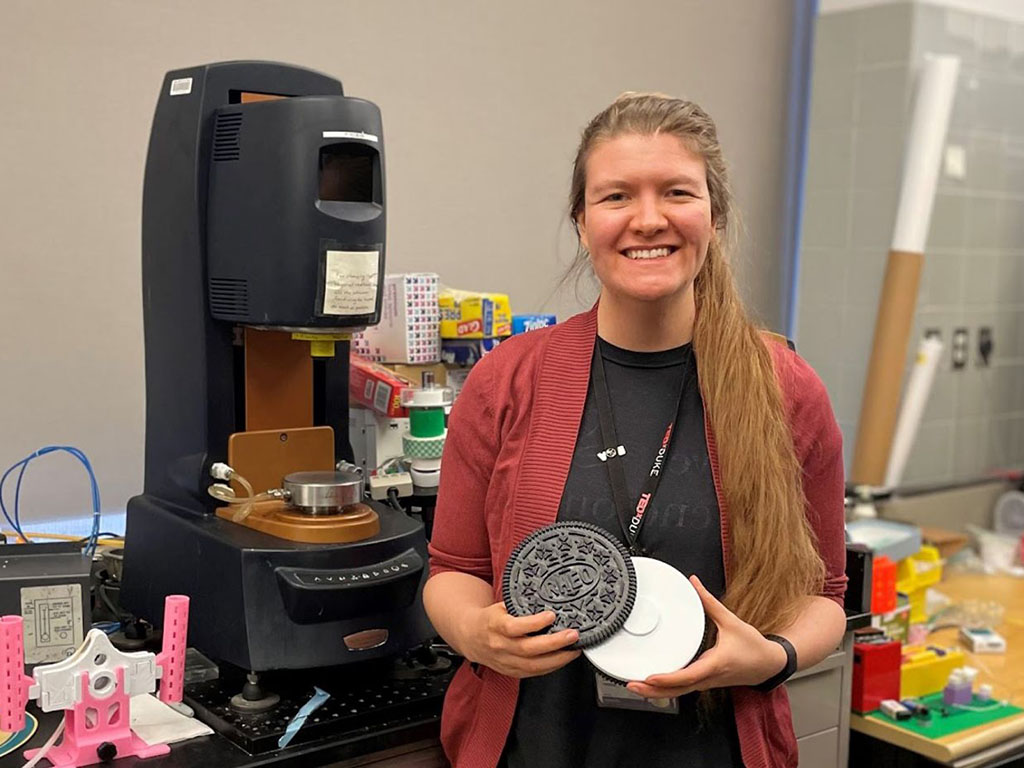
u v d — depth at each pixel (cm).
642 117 117
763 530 119
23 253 190
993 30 313
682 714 122
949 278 316
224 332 151
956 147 310
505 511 125
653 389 125
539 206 258
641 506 120
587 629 111
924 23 292
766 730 125
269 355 155
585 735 124
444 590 127
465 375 199
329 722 135
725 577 121
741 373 121
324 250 140
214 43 206
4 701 121
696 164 117
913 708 199
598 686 121
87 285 197
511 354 130
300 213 139
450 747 136
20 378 191
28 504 194
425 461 178
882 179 299
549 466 123
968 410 331
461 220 245
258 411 155
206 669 153
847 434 312
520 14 248
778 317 321
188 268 150
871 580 187
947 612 263
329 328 143
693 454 122
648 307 121
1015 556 309
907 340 296
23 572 144
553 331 131
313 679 147
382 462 183
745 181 304
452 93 240
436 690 146
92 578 169
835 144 308
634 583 114
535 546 117
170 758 128
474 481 129
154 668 131
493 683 127
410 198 236
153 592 153
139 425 206
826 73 308
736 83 297
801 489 125
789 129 313
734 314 125
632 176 114
